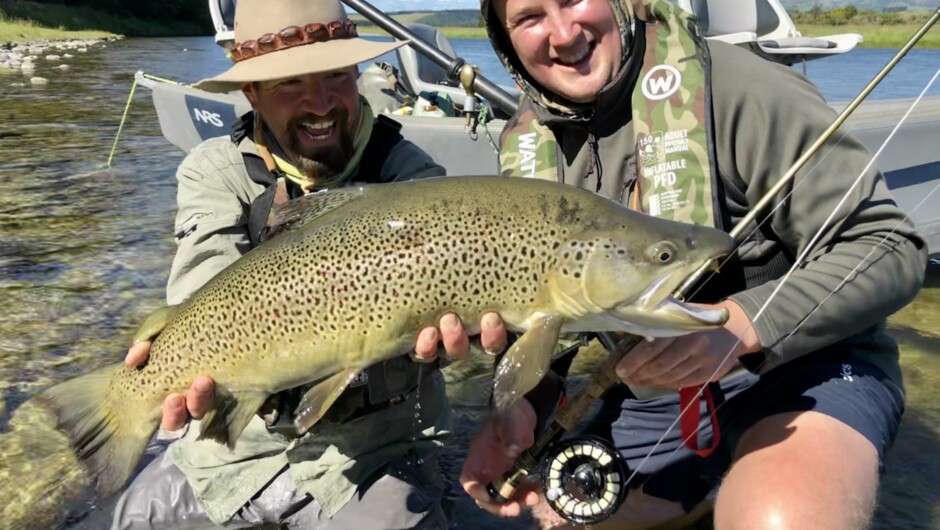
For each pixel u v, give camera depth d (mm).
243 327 806
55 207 2590
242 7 1022
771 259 914
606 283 723
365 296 765
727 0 2094
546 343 739
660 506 1026
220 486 1009
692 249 728
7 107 5016
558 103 962
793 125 853
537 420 999
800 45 2084
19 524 1012
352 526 961
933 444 1130
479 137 1892
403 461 1024
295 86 983
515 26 918
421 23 2549
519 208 750
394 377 951
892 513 974
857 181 832
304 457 990
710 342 774
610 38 901
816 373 884
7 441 1190
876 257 818
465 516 1043
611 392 1069
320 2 1020
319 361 793
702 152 874
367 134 1063
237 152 1053
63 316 1694
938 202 1782
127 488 1077
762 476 775
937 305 1669
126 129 4258
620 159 948
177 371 840
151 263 2049
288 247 801
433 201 768
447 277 750
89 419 883
